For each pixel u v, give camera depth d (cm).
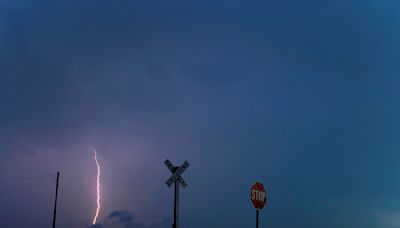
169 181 1945
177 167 1970
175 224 1927
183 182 1986
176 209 1939
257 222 1877
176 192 1955
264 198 1956
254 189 1906
